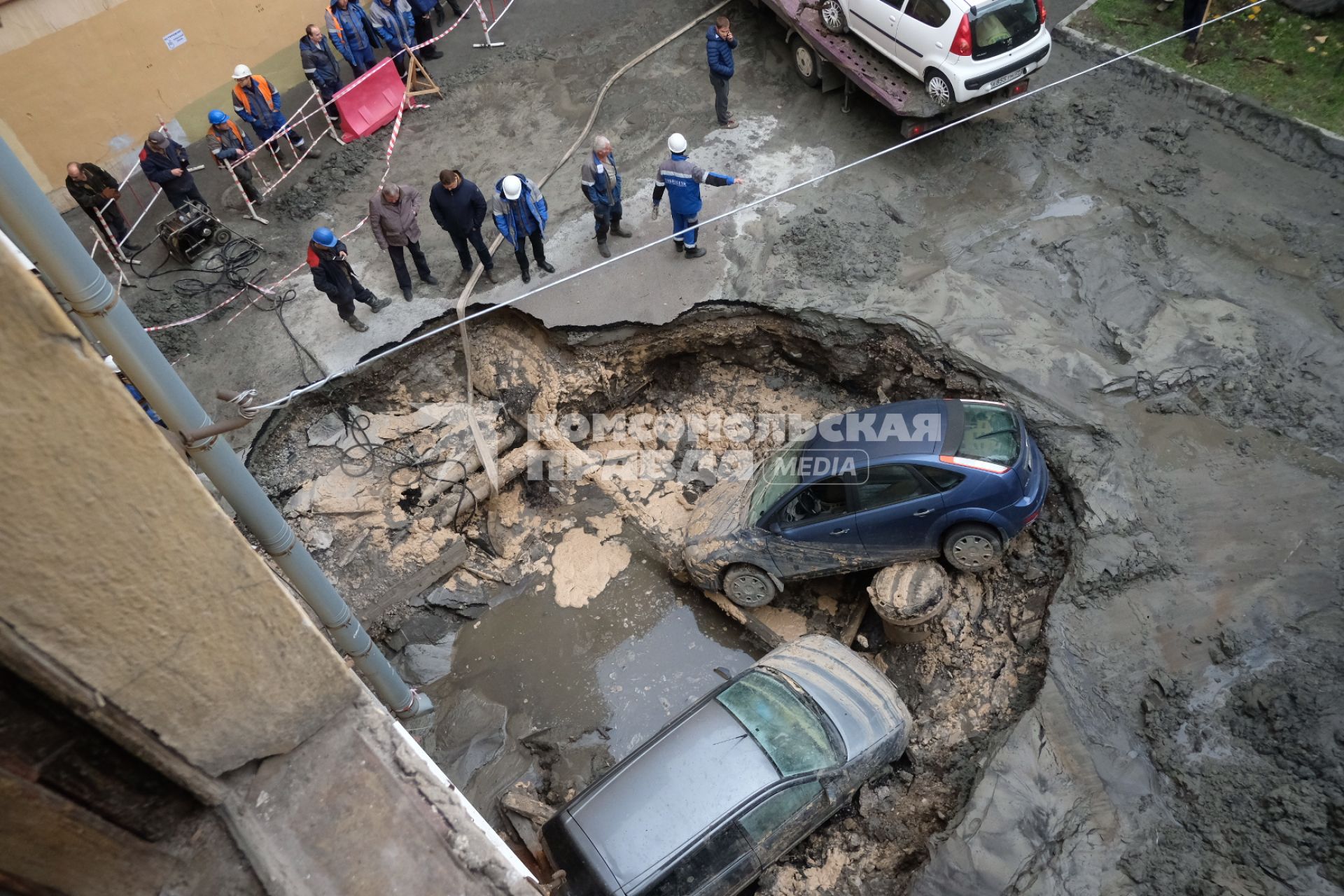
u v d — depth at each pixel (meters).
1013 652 7.67
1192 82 10.65
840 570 8.27
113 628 1.88
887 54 10.60
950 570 8.34
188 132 12.86
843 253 9.98
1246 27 11.04
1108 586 7.32
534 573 9.59
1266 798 6.05
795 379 10.45
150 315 10.61
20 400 1.55
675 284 10.02
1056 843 6.18
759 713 7.02
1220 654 6.79
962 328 9.11
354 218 11.62
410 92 12.90
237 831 2.36
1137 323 8.88
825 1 11.16
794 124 11.66
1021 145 10.78
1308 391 8.12
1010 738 6.72
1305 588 6.98
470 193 9.46
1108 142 10.61
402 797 2.51
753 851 6.51
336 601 5.78
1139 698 6.74
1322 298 8.74
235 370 9.95
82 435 1.65
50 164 11.82
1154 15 11.62
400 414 10.07
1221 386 8.29
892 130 11.30
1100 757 6.51
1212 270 9.16
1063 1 12.30
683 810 6.50
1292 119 9.99
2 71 10.97
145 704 2.04
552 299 10.08
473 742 8.50
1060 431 8.31
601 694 8.75
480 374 10.20
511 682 8.91
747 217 10.57
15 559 1.67
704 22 13.42
